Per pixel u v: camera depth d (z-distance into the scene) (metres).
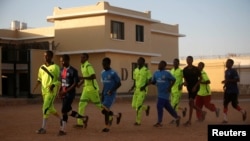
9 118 16.14
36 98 29.25
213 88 51.06
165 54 44.19
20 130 12.05
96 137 10.43
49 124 13.65
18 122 14.52
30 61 31.80
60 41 34.66
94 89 12.01
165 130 11.91
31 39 38.59
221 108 21.50
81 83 11.97
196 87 13.05
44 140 9.98
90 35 33.00
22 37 39.25
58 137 10.48
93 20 32.88
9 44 36.38
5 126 13.17
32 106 24.72
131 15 33.97
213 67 51.09
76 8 33.56
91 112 19.05
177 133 11.17
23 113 18.70
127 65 34.53
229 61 13.50
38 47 34.47
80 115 12.08
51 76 10.98
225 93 13.56
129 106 24.42
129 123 13.93
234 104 13.64
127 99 31.58
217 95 40.94
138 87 13.24
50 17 34.59
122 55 34.12
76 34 33.72
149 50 36.53
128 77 34.53
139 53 35.12
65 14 33.91
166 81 12.59
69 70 11.03
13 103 26.30
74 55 34.28
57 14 34.47
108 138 10.24
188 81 13.15
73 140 9.92
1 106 24.78
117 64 33.59
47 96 11.05
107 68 11.68
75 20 33.84
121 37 33.81
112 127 12.74
